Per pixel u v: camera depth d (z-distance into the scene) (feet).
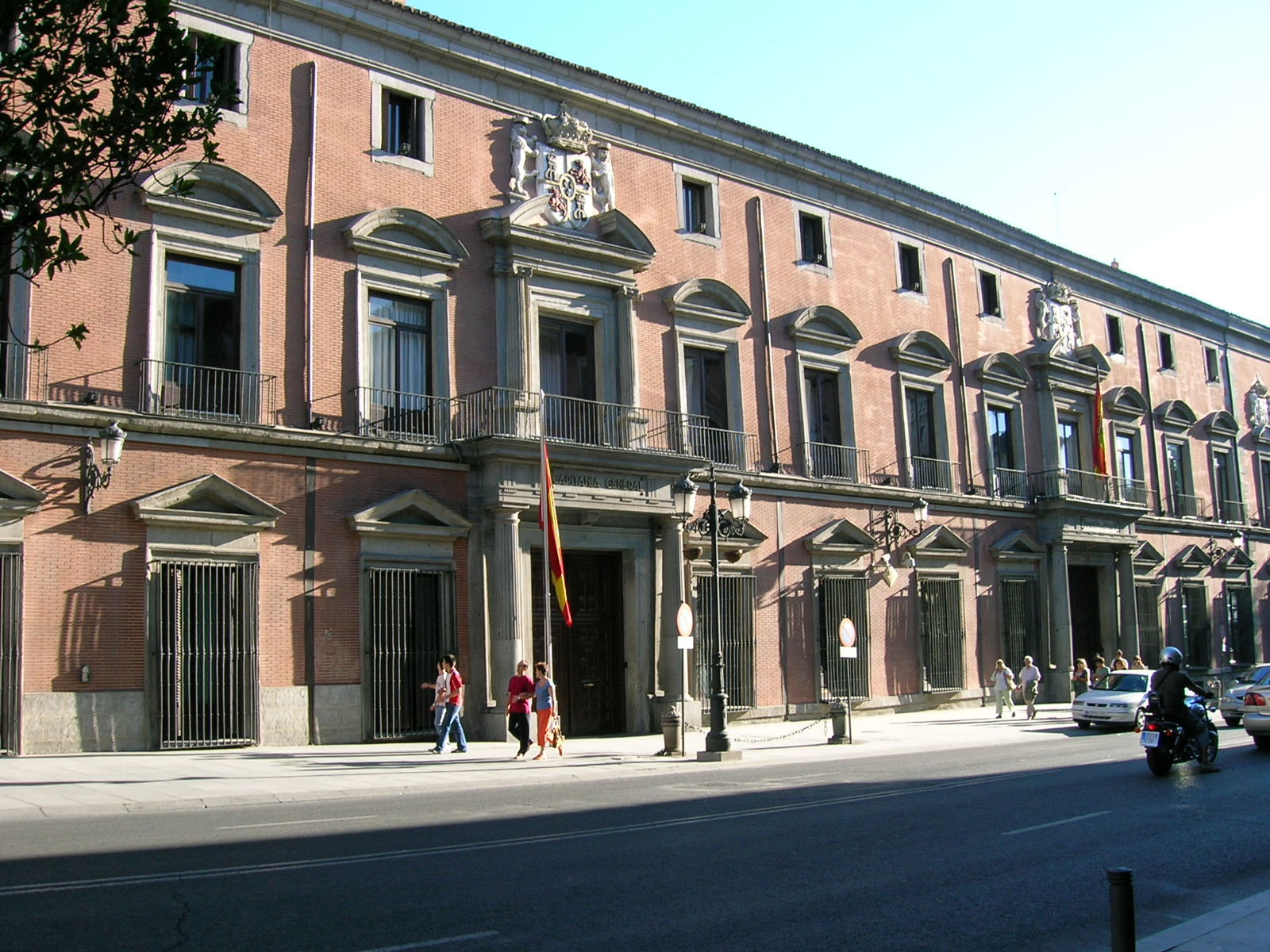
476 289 85.76
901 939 26.20
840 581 106.93
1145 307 157.28
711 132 102.58
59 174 38.88
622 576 90.43
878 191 117.60
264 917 26.84
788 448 104.99
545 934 25.82
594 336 92.63
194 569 70.49
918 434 119.24
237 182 74.59
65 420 65.98
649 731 88.89
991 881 32.48
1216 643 157.79
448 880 31.50
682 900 29.48
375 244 80.07
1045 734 91.76
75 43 39.68
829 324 110.52
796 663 101.86
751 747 80.28
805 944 25.54
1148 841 39.17
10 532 64.08
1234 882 33.01
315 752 69.77
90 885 30.14
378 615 77.00
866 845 38.01
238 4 76.95
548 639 74.08
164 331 71.67
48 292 67.10
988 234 130.52
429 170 84.58
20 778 55.06
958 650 116.67
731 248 103.55
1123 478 140.05
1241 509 168.04
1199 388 165.07
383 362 80.94
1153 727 59.21
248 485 72.69
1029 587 126.11
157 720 67.67
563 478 83.30
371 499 77.61
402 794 53.98
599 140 94.58
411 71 84.84
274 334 75.56
